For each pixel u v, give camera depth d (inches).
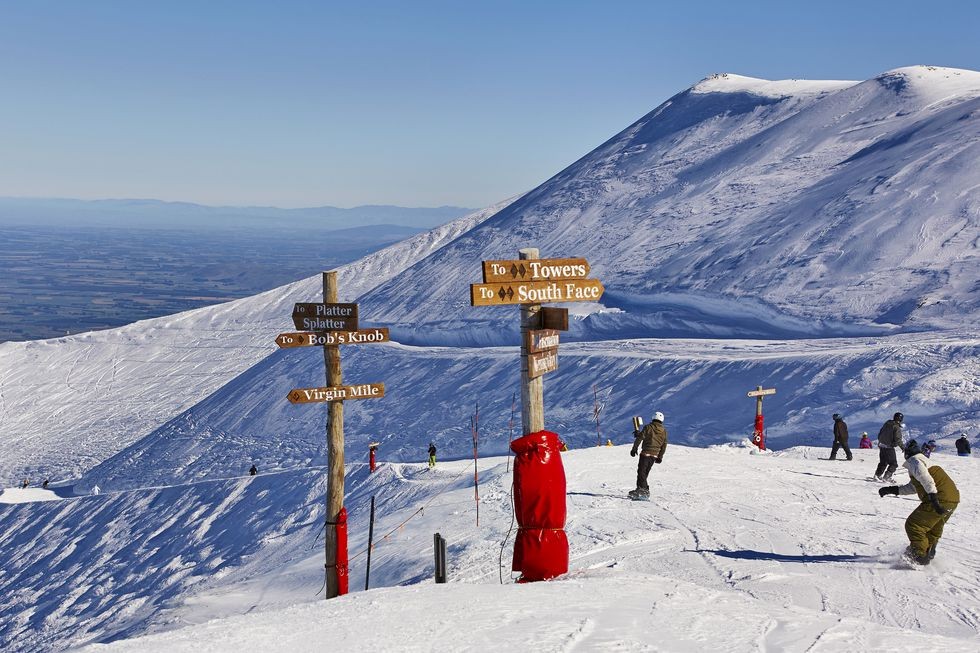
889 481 674.2
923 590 319.6
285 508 1332.4
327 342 577.3
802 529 458.3
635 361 2603.3
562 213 5506.9
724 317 3238.2
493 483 782.5
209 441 3193.9
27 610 1318.9
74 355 5310.0
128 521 1530.5
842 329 2733.8
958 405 1612.9
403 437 2674.7
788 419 1855.3
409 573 502.6
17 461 3636.8
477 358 3255.4
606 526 482.9
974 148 3690.9
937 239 3120.1
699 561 377.7
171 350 5246.1
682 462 804.6
